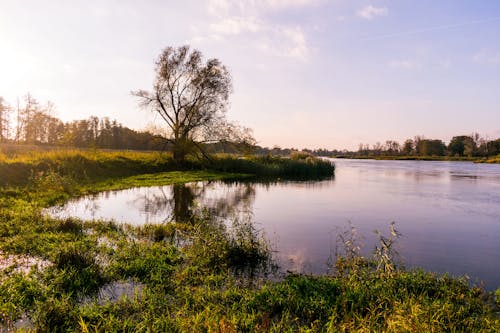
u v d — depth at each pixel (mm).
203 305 6016
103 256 8469
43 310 5422
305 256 9391
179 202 18344
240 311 5895
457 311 5953
